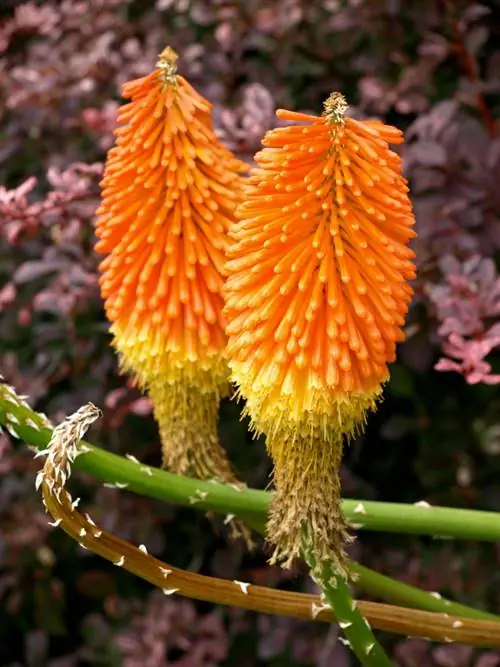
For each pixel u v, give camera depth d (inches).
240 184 20.6
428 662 32.1
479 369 24.7
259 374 17.6
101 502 34.6
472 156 31.9
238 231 17.8
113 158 20.3
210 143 20.2
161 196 20.1
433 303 30.0
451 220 30.6
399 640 34.8
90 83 34.9
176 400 20.7
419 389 35.6
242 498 20.4
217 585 18.7
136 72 34.6
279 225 17.1
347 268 16.9
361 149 16.8
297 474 18.1
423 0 35.0
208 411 20.9
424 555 35.0
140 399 32.4
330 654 32.9
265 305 17.4
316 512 18.2
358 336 17.1
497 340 25.4
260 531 21.1
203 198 19.9
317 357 17.0
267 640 33.7
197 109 20.1
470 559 34.5
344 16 34.7
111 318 20.6
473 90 33.8
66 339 35.4
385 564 34.0
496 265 34.5
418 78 33.6
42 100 35.6
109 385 35.0
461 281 26.9
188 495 20.2
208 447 21.1
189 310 19.9
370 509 20.5
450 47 33.9
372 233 17.1
